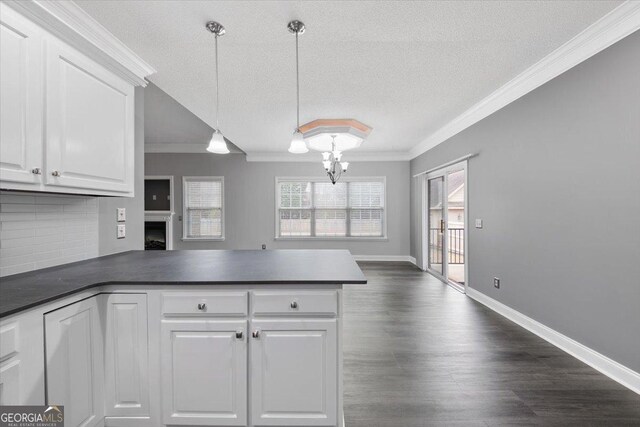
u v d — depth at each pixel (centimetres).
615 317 207
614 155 206
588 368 223
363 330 297
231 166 680
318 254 233
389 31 220
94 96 182
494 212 351
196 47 238
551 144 263
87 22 189
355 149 648
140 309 151
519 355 244
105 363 152
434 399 189
